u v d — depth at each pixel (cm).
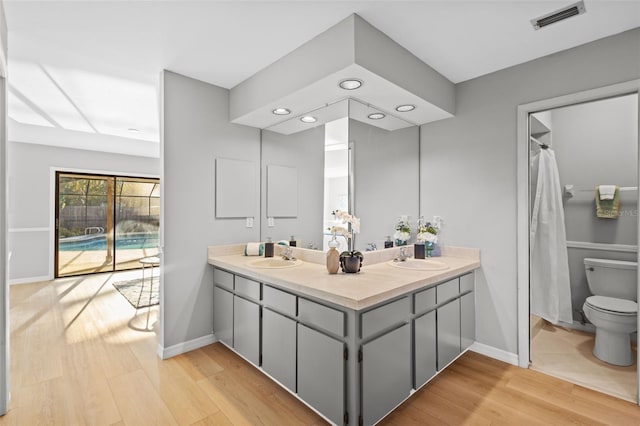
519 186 247
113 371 240
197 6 182
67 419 186
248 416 189
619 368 217
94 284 518
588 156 229
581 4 179
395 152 286
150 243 665
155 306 401
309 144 273
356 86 219
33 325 335
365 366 167
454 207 287
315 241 270
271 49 230
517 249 250
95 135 489
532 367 245
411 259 275
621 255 219
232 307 259
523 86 247
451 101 279
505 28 202
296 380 197
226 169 298
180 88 270
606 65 211
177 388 218
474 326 273
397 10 185
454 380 227
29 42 219
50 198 552
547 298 246
